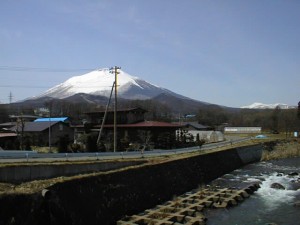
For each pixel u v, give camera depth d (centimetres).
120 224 2558
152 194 3306
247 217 2916
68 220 2297
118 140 5984
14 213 1995
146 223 2598
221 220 2822
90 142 5097
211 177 4719
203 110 18638
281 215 2977
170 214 2738
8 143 5347
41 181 2620
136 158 4188
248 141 8325
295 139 9294
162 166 3750
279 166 6325
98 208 2620
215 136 8812
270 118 13975
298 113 11544
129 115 6762
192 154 5009
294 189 4062
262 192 3903
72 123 8500
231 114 18675
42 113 12588
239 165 6247
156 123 6619
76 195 2519
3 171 2730
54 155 3725
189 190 3928
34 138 6494
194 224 2591
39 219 2117
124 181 3078
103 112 7119
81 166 3312
